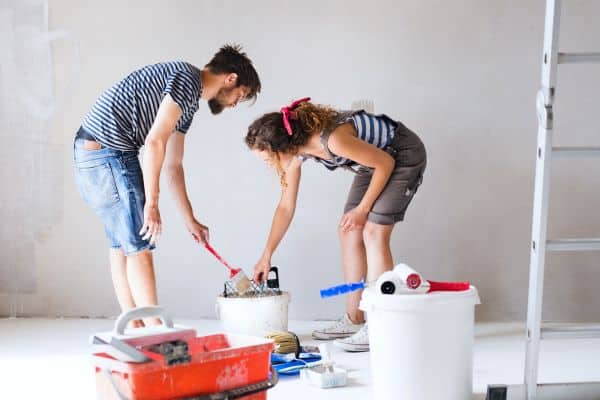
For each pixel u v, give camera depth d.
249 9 3.97
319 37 3.96
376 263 3.32
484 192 3.96
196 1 3.99
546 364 2.96
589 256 3.93
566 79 3.89
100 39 4.03
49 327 3.81
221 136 4.03
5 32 4.05
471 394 2.29
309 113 3.08
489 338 3.50
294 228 4.03
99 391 1.93
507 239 3.96
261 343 1.99
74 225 4.11
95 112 2.94
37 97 4.07
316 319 4.04
